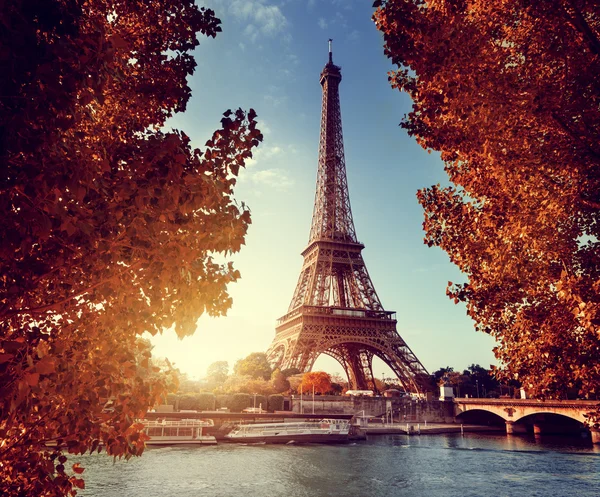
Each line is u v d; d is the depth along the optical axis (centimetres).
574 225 1616
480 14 1559
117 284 834
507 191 1529
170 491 5319
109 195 809
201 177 835
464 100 1387
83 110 848
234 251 950
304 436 10831
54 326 912
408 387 16462
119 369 876
